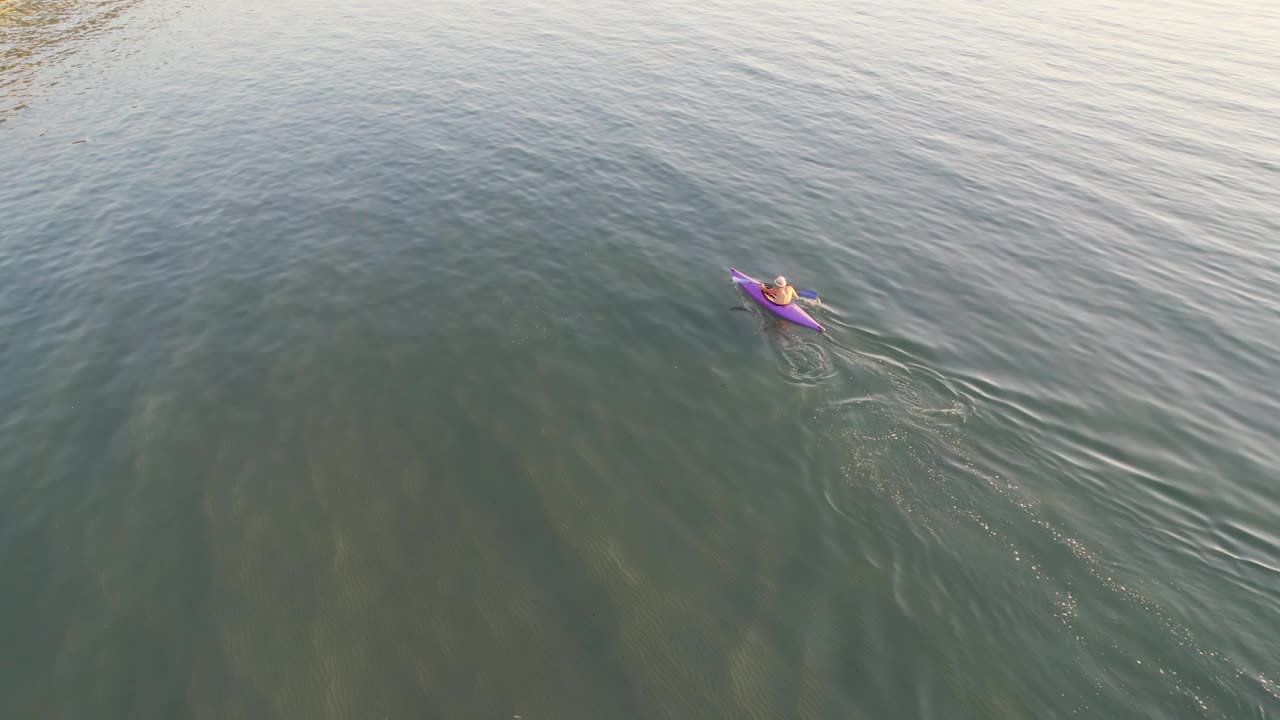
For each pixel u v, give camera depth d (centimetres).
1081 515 965
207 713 707
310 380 1226
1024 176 2255
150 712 708
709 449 1093
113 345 1309
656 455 1080
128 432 1098
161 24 3669
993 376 1278
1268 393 1252
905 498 998
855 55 3656
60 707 714
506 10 4278
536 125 2458
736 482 1030
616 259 1648
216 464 1037
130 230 1725
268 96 2678
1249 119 2844
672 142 2383
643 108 2694
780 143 2438
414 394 1198
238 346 1312
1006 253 1766
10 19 3612
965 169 2291
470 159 2162
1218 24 4812
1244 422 1172
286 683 738
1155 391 1250
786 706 722
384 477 1020
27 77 2802
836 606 837
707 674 755
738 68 3306
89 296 1459
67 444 1070
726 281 1573
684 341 1360
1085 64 3669
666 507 984
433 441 1094
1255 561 886
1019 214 1986
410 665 756
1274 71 3591
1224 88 3288
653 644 787
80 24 3600
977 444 1101
